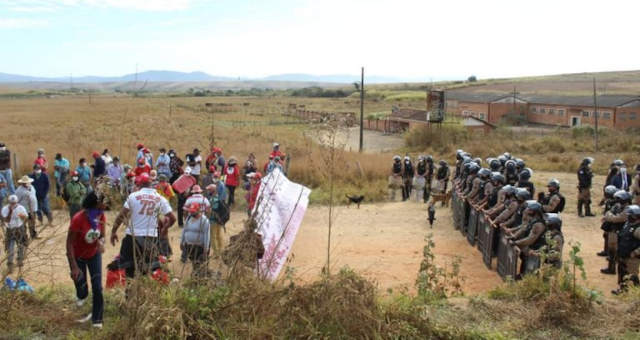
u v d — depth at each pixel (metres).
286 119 70.38
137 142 31.55
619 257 9.51
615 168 16.20
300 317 5.46
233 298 5.65
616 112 55.75
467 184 15.15
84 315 6.72
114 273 8.17
